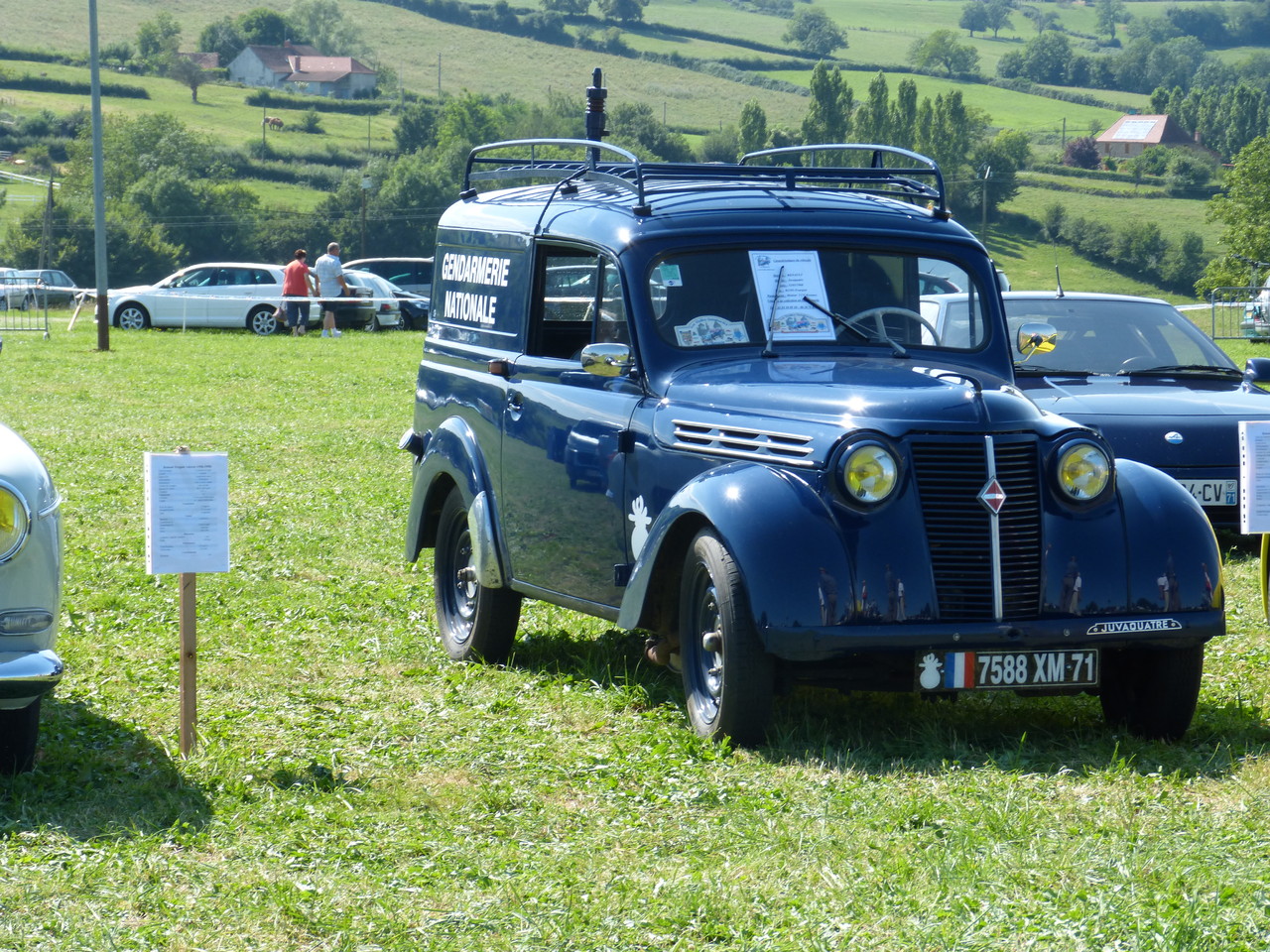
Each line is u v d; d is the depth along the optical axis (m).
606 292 7.73
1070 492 6.57
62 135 184.25
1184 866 5.14
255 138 195.12
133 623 9.40
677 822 5.78
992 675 6.45
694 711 6.95
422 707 7.53
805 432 6.58
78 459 16.72
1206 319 38.66
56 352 31.36
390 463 17.11
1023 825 5.57
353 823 5.79
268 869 5.28
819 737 6.80
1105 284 158.38
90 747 6.73
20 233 121.69
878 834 5.55
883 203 8.26
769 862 5.28
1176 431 11.65
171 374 27.16
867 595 6.31
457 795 6.09
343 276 38.91
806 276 7.70
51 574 5.98
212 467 6.59
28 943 4.64
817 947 4.57
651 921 4.80
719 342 7.52
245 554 11.73
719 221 7.73
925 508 6.45
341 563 11.55
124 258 121.69
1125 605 6.55
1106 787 6.05
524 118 190.88
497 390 8.55
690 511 6.71
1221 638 8.99
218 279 40.12
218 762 6.40
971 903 4.86
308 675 8.23
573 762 6.53
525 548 8.22
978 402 6.65
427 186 144.88
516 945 4.64
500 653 8.60
